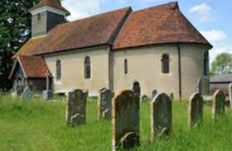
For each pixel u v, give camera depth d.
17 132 13.53
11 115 18.12
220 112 13.28
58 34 43.88
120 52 35.06
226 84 68.00
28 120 16.95
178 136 9.42
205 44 32.94
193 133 9.60
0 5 49.97
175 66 31.77
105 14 40.44
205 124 10.74
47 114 18.69
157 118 10.11
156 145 8.93
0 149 10.59
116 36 36.31
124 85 34.59
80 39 38.88
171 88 31.84
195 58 32.25
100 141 10.95
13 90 42.53
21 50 47.28
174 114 15.16
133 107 9.64
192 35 32.59
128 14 38.19
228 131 9.51
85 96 15.30
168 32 32.53
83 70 37.78
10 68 50.09
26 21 50.69
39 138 12.30
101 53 36.12
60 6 48.25
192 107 11.32
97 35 37.38
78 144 10.93
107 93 16.41
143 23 35.44
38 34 47.25
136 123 9.66
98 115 16.30
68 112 14.84
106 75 35.56
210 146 8.12
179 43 31.64
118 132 9.40
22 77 40.88
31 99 23.73
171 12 34.28
